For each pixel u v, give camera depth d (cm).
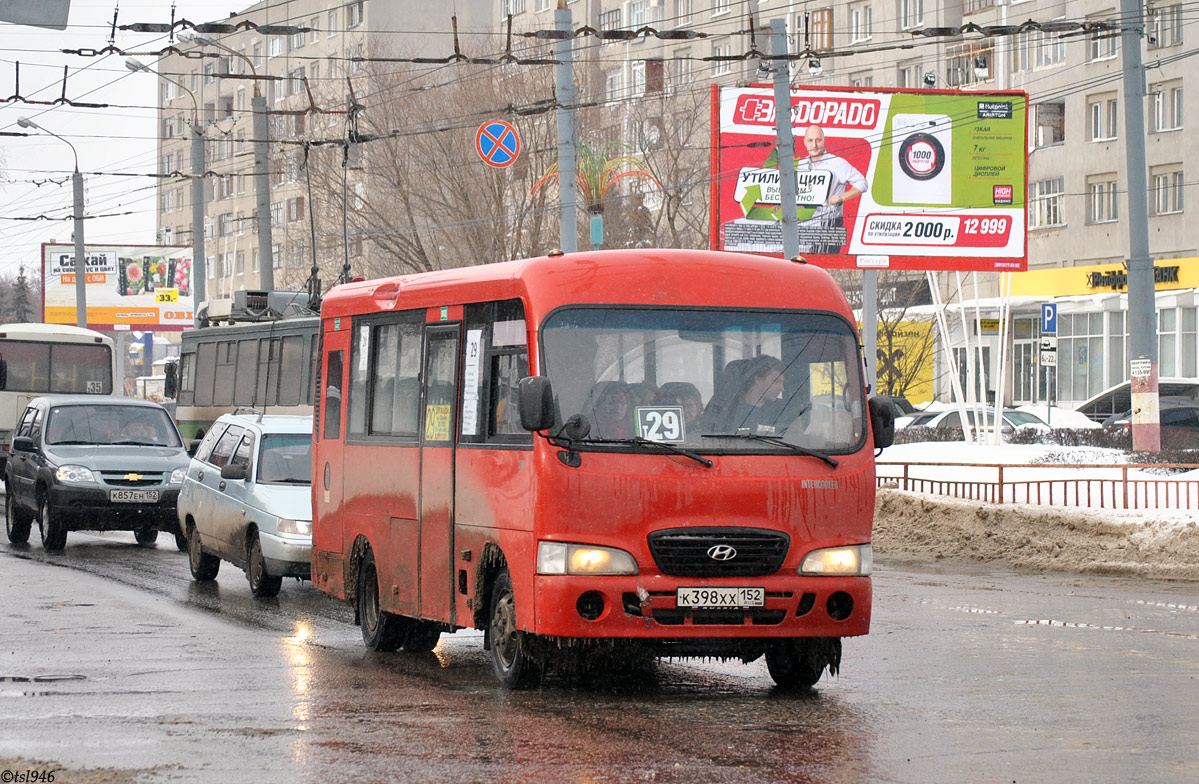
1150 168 6656
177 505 2212
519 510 1166
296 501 1888
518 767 895
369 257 6619
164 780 856
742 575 1141
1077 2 6969
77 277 5938
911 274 7412
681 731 1016
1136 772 880
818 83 8169
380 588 1432
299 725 1030
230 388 3997
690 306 1187
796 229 3331
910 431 4631
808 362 1198
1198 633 1573
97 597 1841
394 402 1428
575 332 1164
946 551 2719
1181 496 2931
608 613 1121
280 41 10688
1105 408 5116
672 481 1134
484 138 4944
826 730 1019
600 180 5969
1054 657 1384
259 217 4372
